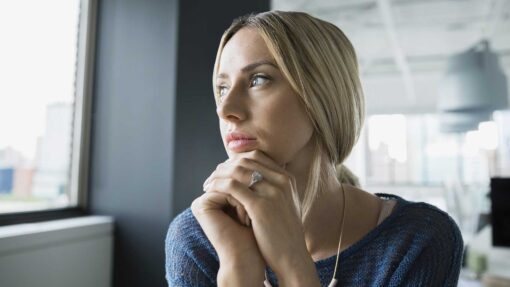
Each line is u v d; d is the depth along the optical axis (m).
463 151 6.54
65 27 1.54
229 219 0.61
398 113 6.92
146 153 1.53
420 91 6.84
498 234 1.45
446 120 2.79
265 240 0.57
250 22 0.65
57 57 1.50
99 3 1.64
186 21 1.58
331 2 4.04
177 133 1.51
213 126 1.78
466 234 2.53
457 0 4.09
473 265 1.60
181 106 1.54
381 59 5.80
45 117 1.44
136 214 1.52
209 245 0.73
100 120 1.60
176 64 1.52
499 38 5.06
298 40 0.62
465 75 2.65
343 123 0.66
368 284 0.66
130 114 1.56
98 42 1.62
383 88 6.73
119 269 1.51
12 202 1.31
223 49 0.66
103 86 1.60
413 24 4.68
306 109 0.62
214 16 1.80
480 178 6.18
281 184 0.58
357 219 0.73
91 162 1.60
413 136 6.88
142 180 1.52
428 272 0.67
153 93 1.54
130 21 1.59
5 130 1.27
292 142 0.62
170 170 1.49
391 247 0.68
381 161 6.61
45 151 1.44
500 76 2.64
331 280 0.67
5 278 1.06
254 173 0.59
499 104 2.63
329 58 0.64
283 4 3.97
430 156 6.77
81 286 1.35
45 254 1.19
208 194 0.62
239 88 0.62
